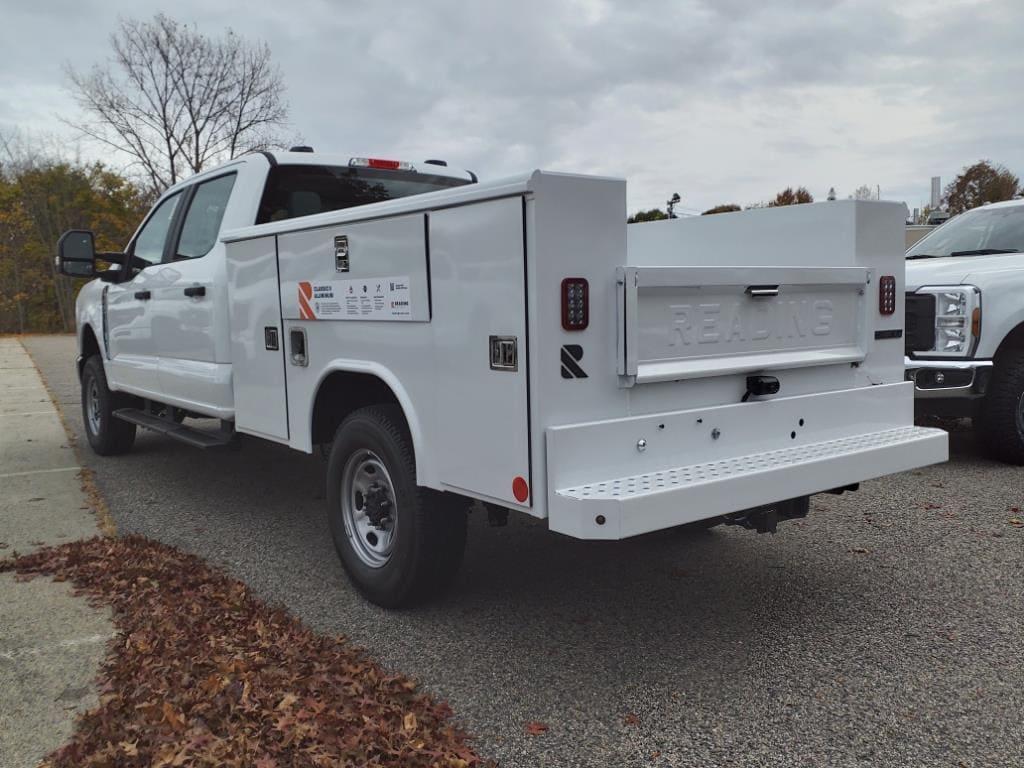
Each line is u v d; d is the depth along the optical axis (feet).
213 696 9.21
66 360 60.03
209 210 18.69
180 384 18.80
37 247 126.93
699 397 11.05
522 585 14.03
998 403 20.98
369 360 12.50
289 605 13.32
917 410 21.67
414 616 12.80
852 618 12.51
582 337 9.82
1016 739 9.24
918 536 16.16
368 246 12.16
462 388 10.69
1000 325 20.62
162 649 10.73
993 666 10.91
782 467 10.72
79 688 10.03
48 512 18.51
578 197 9.63
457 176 20.38
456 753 8.76
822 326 12.48
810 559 15.07
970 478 20.36
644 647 11.68
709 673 10.89
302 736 8.48
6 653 10.97
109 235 121.70
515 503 10.09
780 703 10.10
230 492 20.68
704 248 15.34
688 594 13.57
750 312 11.48
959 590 13.48
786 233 13.79
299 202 17.79
